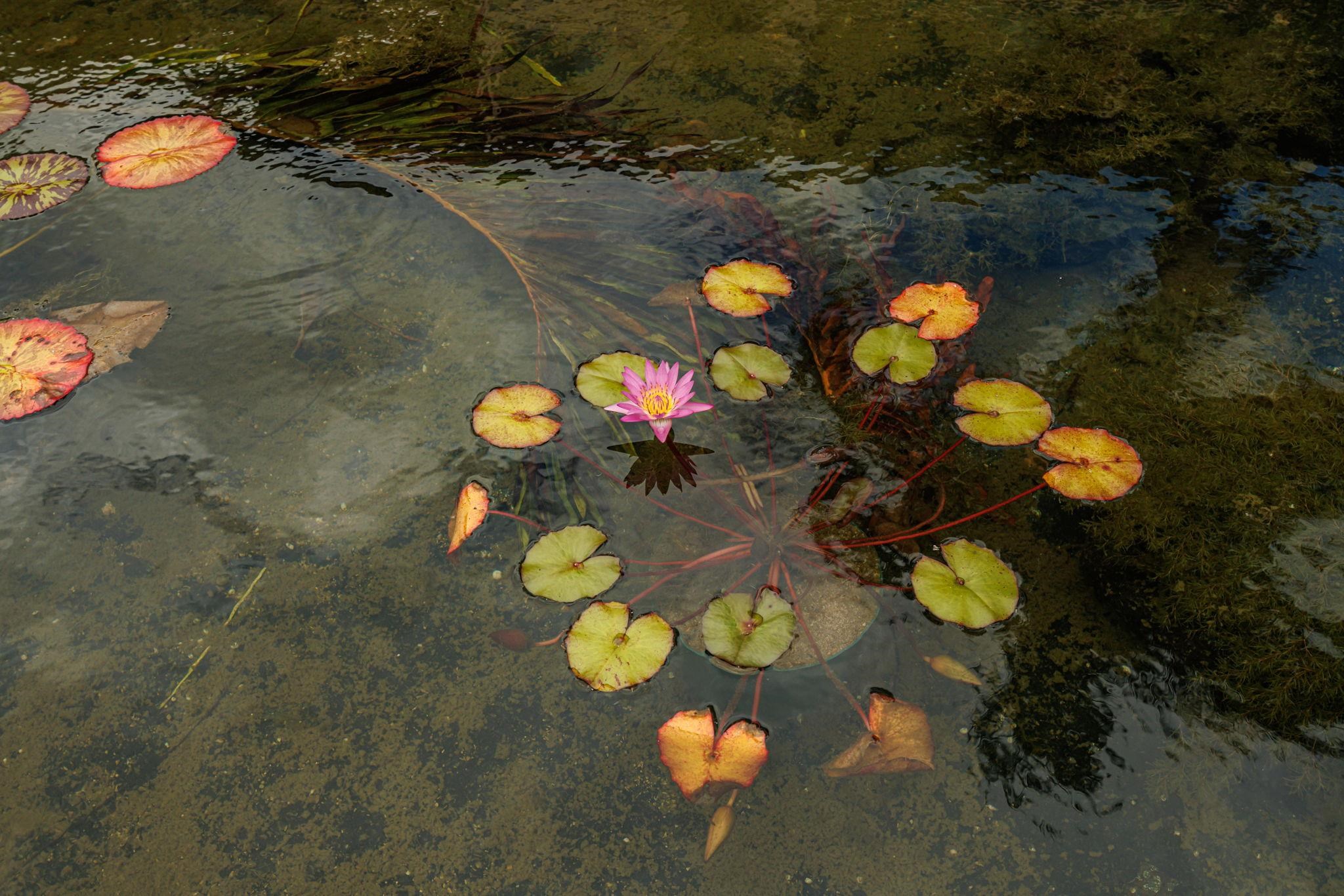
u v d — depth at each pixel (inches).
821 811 105.3
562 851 104.7
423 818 105.6
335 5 146.9
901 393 117.6
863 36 140.4
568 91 136.0
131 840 105.2
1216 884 102.9
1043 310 120.7
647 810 105.5
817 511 112.8
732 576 110.4
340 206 128.1
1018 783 105.4
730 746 105.6
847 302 121.2
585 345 119.6
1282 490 112.6
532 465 115.0
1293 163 128.0
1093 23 140.9
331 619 110.7
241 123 134.3
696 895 103.6
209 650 109.9
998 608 108.7
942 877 103.7
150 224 127.0
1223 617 108.8
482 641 109.8
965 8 143.3
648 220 126.3
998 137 130.6
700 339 119.9
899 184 127.6
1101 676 107.7
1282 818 104.0
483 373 118.8
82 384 118.3
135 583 111.7
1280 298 120.6
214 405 117.6
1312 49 137.1
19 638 110.2
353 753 107.2
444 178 129.9
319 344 120.3
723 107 134.0
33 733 107.7
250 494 114.4
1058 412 116.2
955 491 113.6
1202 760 105.4
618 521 112.7
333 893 103.9
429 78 137.6
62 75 139.0
